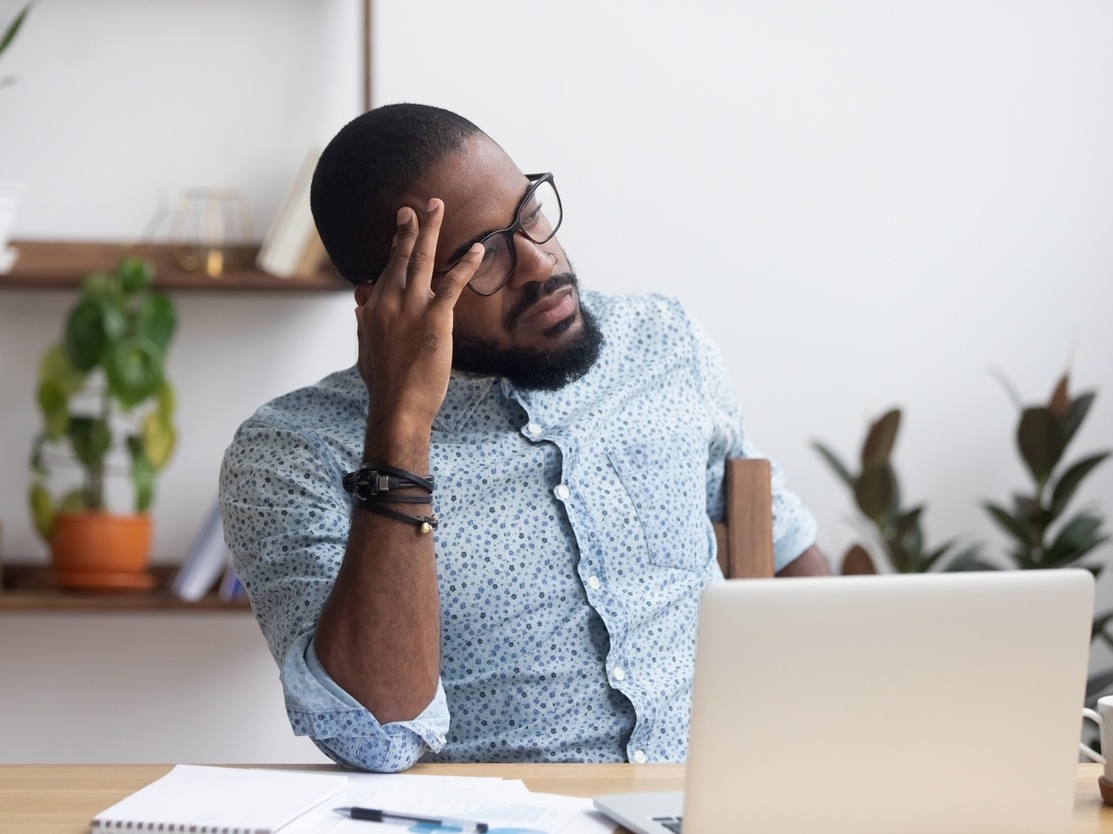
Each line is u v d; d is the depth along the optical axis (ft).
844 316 7.81
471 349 4.33
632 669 4.36
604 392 4.72
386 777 3.33
